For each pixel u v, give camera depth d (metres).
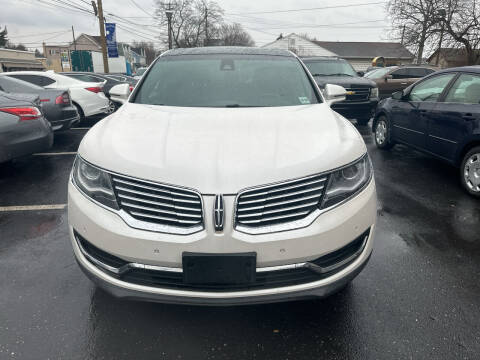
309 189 1.78
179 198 1.72
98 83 9.14
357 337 1.98
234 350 1.89
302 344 1.93
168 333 2.00
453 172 5.04
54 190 4.28
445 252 2.88
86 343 1.93
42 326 2.04
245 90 2.90
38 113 4.52
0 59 39.44
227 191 1.69
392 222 3.42
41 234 3.16
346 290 2.37
